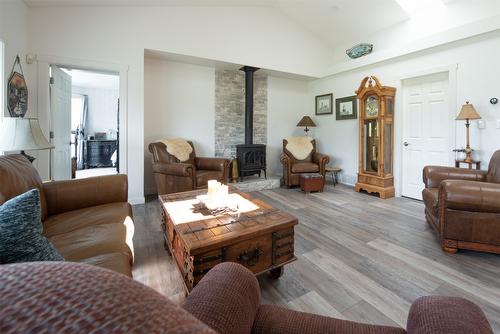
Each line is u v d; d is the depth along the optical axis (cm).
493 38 310
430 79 379
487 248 208
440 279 182
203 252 140
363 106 431
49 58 315
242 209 193
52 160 330
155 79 435
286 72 500
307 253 221
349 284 177
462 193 206
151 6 371
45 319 23
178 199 221
